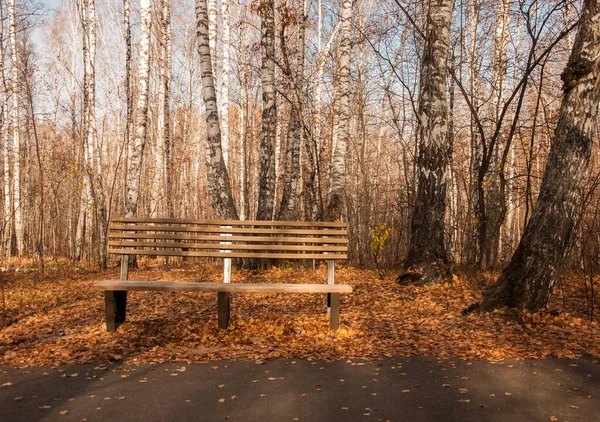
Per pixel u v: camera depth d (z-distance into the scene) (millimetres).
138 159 15078
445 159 8469
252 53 18797
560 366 4289
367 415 3344
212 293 8758
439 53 8430
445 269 8320
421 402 3555
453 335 5332
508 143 11391
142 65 14859
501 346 4883
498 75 15297
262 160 14141
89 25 16766
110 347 5117
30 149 25203
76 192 23875
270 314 6598
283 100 21969
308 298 7992
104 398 3709
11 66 19688
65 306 7781
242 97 23094
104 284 5652
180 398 3689
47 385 4004
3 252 19359
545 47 12594
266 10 13625
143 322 6180
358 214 15758
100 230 15086
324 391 3783
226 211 12000
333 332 5516
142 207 26859
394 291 7949
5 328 6270
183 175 30984
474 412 3377
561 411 3373
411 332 5535
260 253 5914
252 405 3537
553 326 5461
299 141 15969
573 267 9922
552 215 5832
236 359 4637
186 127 29578
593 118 5773
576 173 5797
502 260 12922
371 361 4508
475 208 12039
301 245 5914
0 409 3521
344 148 12578
